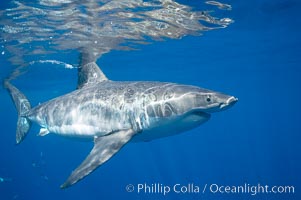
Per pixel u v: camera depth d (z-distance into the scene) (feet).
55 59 58.59
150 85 22.45
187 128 20.88
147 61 75.82
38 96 124.26
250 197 126.41
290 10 42.70
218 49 67.26
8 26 37.83
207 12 40.16
